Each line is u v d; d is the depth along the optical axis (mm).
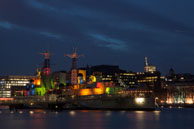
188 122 96250
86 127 81625
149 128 79375
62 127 81875
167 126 84250
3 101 177000
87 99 163000
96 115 126375
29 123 93500
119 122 95250
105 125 86750
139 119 106250
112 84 188875
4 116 126875
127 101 159125
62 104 178750
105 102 163875
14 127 81938
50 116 124562
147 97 160750
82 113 142000
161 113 147000
